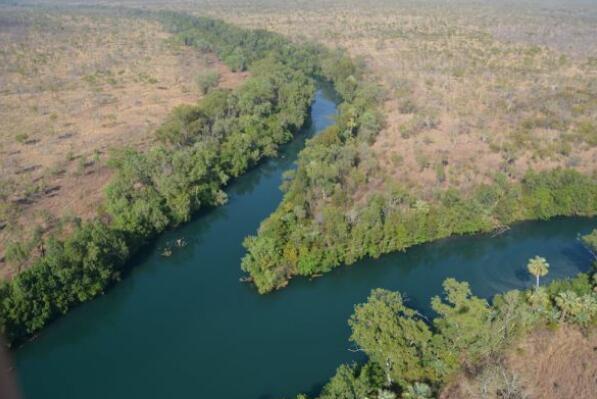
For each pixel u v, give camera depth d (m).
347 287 111.50
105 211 129.00
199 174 137.88
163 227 128.12
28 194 138.00
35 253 113.81
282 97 197.75
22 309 97.12
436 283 111.75
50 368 93.81
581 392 80.06
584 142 163.50
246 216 138.62
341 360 92.31
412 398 75.56
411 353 79.62
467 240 124.44
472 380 82.19
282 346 96.19
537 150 156.12
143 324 103.12
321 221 118.00
